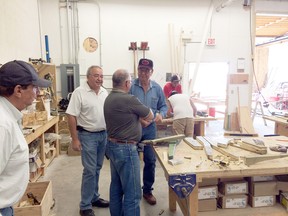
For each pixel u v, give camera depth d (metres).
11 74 0.97
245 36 5.60
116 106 1.81
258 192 1.83
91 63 5.16
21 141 1.02
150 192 2.62
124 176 1.87
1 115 0.95
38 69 3.97
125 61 5.24
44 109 3.40
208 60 5.53
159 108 2.62
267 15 5.79
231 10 5.46
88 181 2.26
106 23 5.09
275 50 10.11
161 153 1.88
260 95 7.45
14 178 1.01
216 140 2.11
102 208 2.49
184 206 1.83
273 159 1.74
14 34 3.39
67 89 5.02
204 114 4.44
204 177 1.54
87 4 4.99
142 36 5.23
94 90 2.26
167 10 5.23
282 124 3.70
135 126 1.86
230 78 5.68
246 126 5.50
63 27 4.98
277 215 1.78
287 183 1.85
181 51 5.37
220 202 1.84
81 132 2.25
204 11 5.35
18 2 3.56
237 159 1.72
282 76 9.78
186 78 5.44
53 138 3.81
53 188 2.94
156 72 5.35
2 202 1.00
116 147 1.85
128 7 5.11
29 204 2.18
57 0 4.89
